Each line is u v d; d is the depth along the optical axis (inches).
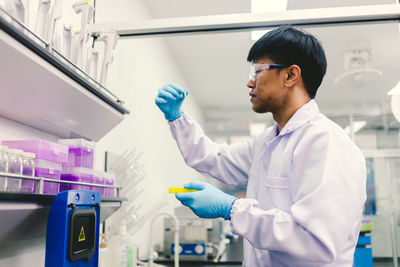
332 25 75.8
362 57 130.8
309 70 46.2
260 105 48.1
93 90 51.6
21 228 40.9
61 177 49.4
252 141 61.9
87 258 42.9
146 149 121.3
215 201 44.6
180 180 166.6
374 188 157.6
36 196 38.4
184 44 131.0
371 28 112.6
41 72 41.0
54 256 37.0
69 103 50.4
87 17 55.8
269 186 46.5
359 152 41.8
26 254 54.5
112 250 65.3
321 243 35.7
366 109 168.6
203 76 154.1
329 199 36.2
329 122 44.9
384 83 147.6
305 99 48.0
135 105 111.1
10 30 33.3
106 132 65.9
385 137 163.3
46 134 59.2
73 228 38.8
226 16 76.0
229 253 125.3
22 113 48.6
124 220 74.3
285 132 46.6
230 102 186.5
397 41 118.0
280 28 47.3
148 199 122.0
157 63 131.0
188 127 62.7
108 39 63.2
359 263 127.7
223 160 62.6
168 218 116.9
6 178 37.7
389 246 147.5
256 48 47.8
